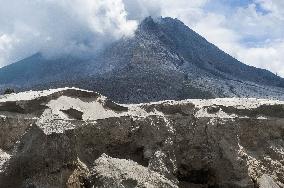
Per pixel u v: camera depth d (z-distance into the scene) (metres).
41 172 35.34
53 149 36.19
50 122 38.03
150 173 38.28
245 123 50.97
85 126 42.97
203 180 45.50
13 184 35.09
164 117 46.59
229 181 44.47
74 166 37.03
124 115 46.25
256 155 49.62
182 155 45.34
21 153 36.12
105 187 35.28
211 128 46.78
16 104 44.06
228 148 45.88
